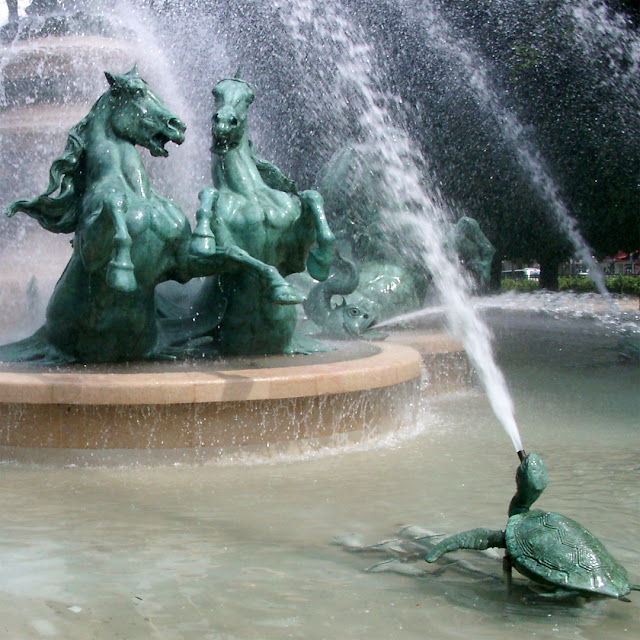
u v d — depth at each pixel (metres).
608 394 10.13
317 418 6.86
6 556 4.53
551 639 3.61
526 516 4.11
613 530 5.08
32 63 12.22
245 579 4.24
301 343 8.24
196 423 6.45
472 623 3.75
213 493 5.75
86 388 6.32
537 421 8.51
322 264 7.27
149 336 7.52
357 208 11.68
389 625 3.73
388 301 11.41
